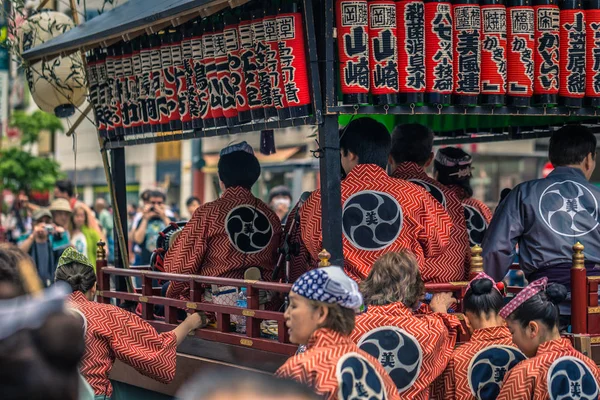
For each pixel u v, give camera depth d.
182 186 24.14
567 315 4.93
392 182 4.86
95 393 4.55
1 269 2.89
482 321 4.50
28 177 18.27
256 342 4.88
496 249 5.04
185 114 5.70
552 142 5.25
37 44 7.68
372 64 4.56
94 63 6.64
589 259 4.95
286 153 20.75
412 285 4.14
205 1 4.66
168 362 4.85
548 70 4.93
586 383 4.18
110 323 4.65
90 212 11.12
